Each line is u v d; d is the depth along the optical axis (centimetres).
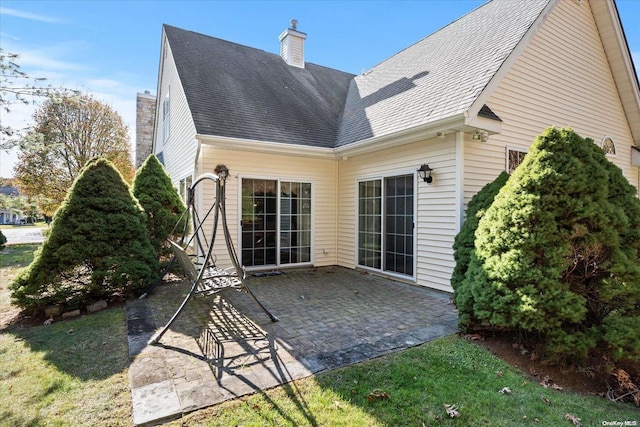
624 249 310
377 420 225
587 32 746
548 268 305
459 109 497
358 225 784
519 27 588
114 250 502
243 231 736
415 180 623
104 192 509
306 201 817
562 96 700
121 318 432
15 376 279
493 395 258
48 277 443
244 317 442
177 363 303
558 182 314
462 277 430
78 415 227
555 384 286
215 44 1003
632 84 808
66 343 349
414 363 306
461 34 752
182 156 857
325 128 852
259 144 682
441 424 223
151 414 224
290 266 793
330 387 263
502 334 373
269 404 240
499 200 356
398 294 564
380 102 789
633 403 266
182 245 558
